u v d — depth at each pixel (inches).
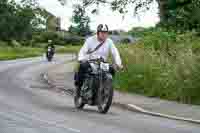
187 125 503.5
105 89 563.8
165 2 1189.7
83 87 586.6
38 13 4429.1
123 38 1434.5
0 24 4072.3
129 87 847.7
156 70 852.6
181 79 764.0
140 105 663.8
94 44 585.3
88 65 578.6
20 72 1321.4
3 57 2470.5
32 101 652.1
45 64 1815.9
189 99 713.0
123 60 943.0
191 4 1125.7
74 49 3737.7
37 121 460.1
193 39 973.8
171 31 1084.5
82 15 1333.7
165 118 559.8
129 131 433.1
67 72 1337.4
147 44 1048.8
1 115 489.1
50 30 4771.2
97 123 472.4
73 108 600.7
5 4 4119.1
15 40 4192.9
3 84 922.7
